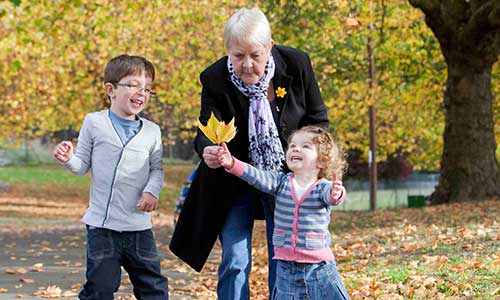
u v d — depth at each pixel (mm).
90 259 5859
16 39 23297
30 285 9680
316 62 25719
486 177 20750
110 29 23406
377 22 25250
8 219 28609
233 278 5707
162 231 21188
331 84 28625
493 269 7973
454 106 20984
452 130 21031
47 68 28438
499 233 11539
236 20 5289
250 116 5535
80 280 10242
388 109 34344
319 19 23531
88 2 22000
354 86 29219
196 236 5801
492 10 19312
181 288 9422
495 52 20344
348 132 35469
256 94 5484
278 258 5145
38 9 22422
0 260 13062
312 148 5137
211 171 5656
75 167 5852
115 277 5871
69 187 44906
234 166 5145
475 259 8672
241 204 5797
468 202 19906
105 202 5891
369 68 28141
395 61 27484
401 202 41781
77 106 32062
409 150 37000
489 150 20797
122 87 5973
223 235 5777
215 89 5566
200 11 24422
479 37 19969
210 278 10328
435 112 31625
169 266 12078
